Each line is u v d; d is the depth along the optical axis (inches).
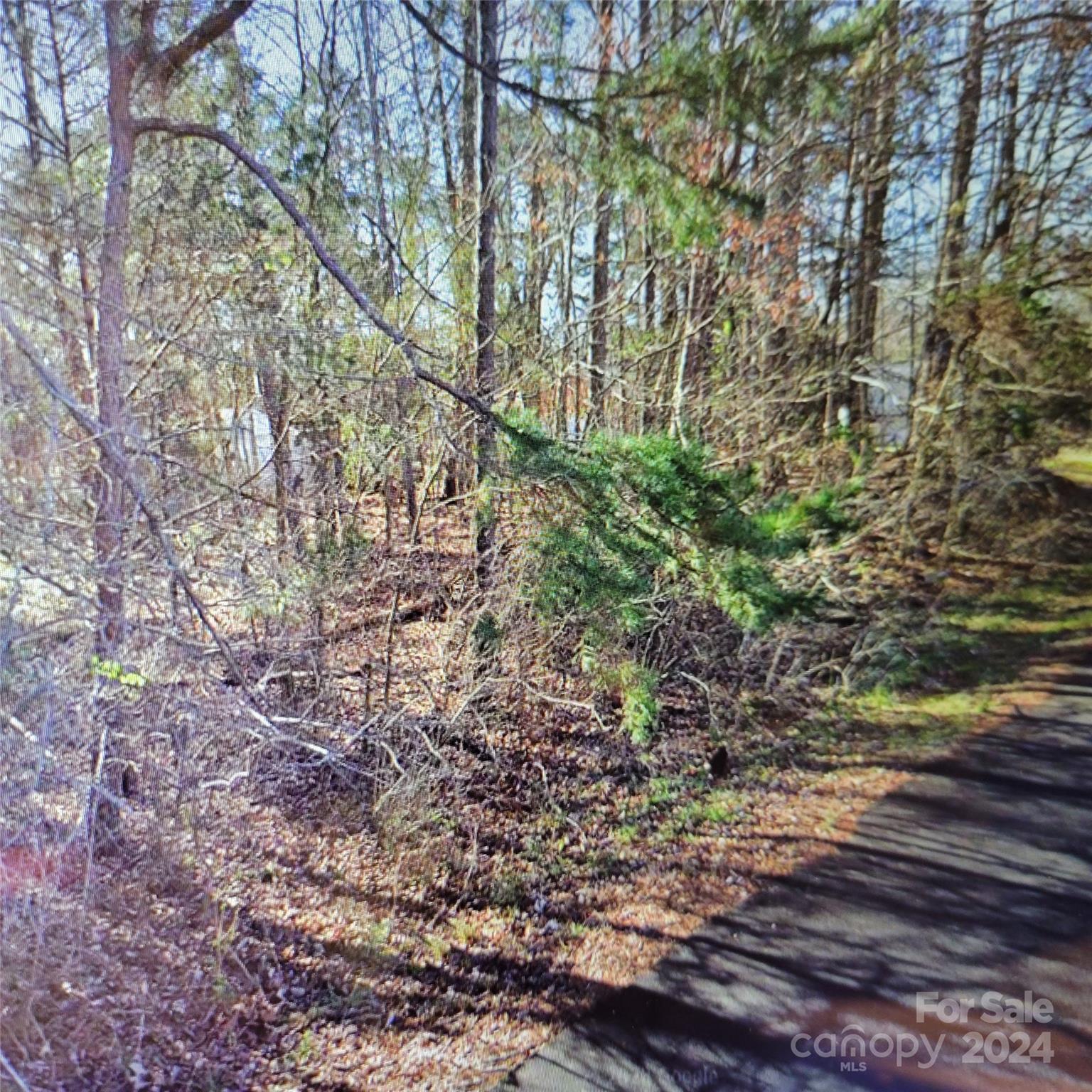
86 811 172.6
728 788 284.7
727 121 168.9
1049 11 399.9
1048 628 378.3
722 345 406.0
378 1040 182.7
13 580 142.0
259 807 256.1
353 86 321.7
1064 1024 154.8
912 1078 148.2
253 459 291.9
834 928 196.1
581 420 372.5
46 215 187.0
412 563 313.0
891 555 432.8
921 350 482.9
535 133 286.5
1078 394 429.7
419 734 269.9
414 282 293.9
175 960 190.9
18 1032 155.8
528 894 236.8
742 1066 158.7
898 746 294.5
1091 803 234.7
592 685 301.0
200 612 164.7
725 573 205.6
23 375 155.9
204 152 240.7
